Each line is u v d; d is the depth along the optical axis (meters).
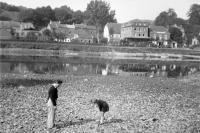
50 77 36.94
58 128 13.95
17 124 14.26
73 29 153.62
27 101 20.16
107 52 105.88
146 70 56.75
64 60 71.75
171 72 54.44
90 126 14.41
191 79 42.38
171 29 155.38
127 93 26.08
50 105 13.84
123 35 147.50
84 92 25.42
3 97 21.33
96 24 161.38
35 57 77.38
